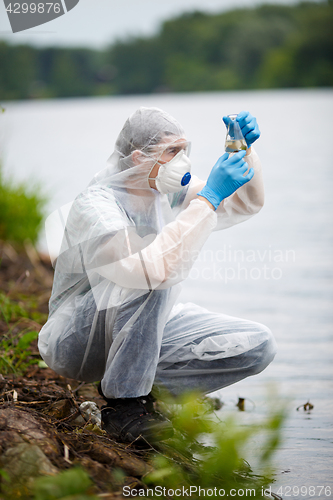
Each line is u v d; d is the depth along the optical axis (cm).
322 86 7369
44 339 295
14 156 1689
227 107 3725
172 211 320
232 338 288
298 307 525
